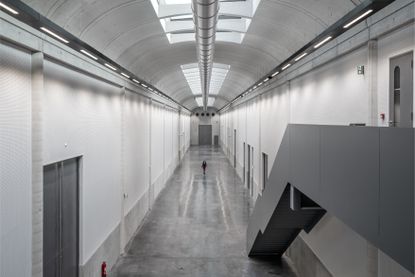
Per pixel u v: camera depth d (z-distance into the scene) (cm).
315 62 827
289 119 1110
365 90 598
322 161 461
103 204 925
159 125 2020
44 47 550
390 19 502
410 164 274
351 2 562
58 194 668
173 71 1719
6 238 471
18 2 387
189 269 992
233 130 3189
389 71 534
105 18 713
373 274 565
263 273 973
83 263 777
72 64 664
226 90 2875
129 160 1209
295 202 636
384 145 312
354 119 645
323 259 793
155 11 799
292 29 825
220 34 1148
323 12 662
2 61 457
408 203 277
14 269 493
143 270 983
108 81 941
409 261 276
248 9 827
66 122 673
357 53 632
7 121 471
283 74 1148
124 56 1014
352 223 375
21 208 512
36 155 543
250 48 1184
